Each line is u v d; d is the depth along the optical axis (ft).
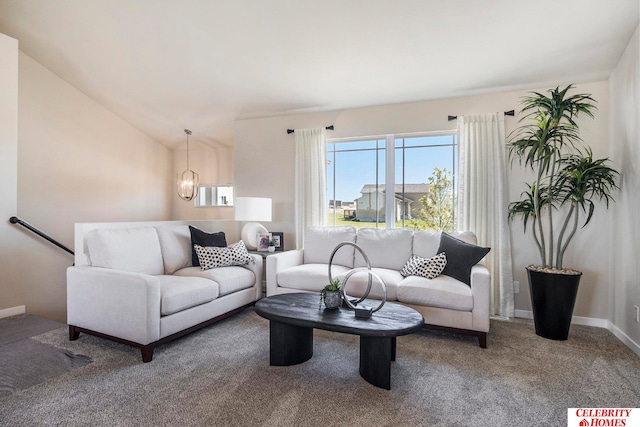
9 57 11.43
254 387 6.81
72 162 15.06
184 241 11.93
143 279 7.95
